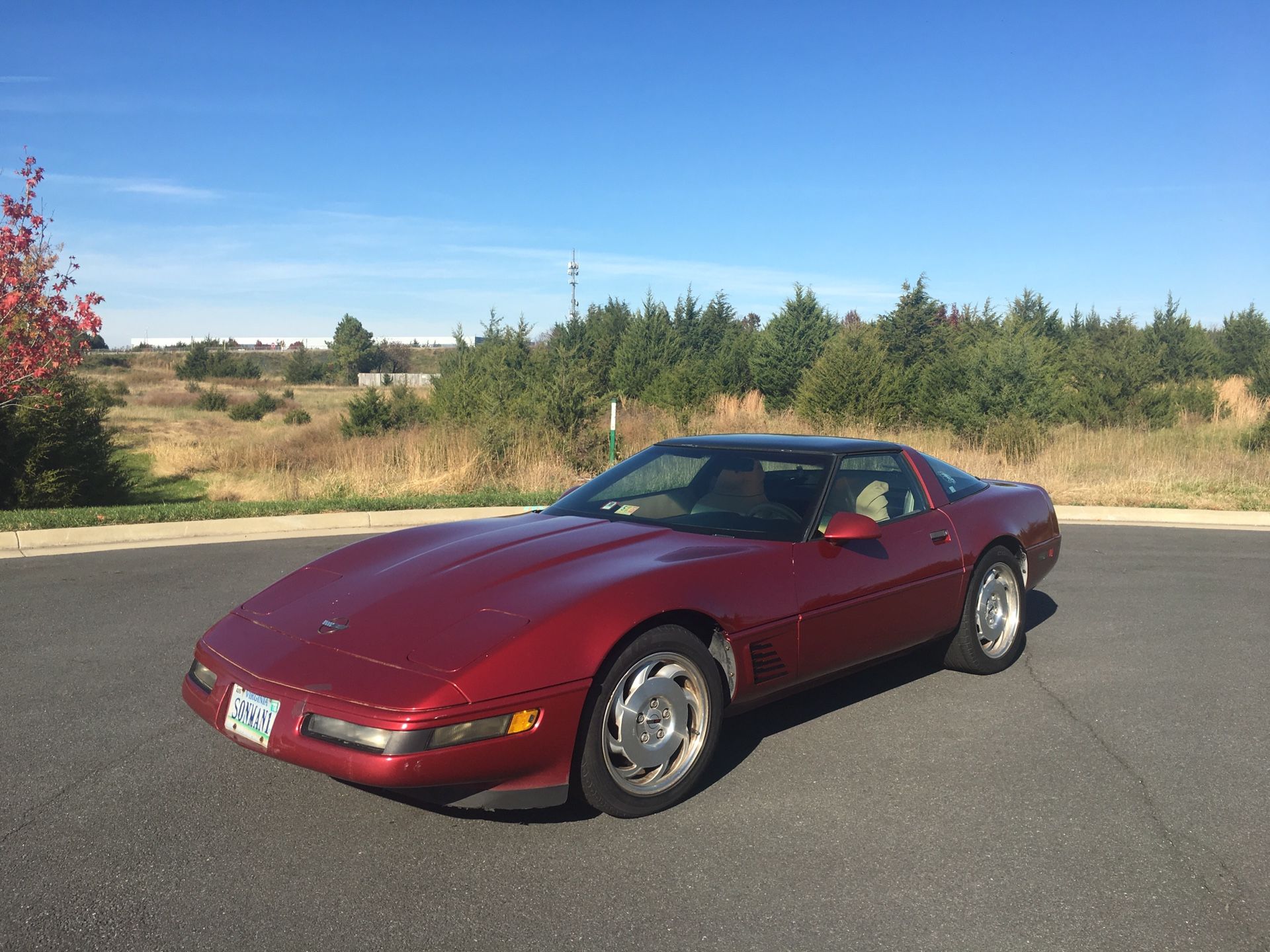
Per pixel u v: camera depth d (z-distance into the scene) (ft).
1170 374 102.89
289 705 9.87
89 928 8.59
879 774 12.43
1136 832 10.84
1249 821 11.15
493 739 9.62
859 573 13.75
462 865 9.87
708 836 10.59
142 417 115.65
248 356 329.72
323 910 8.95
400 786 9.32
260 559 27.07
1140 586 24.73
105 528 30.40
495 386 67.97
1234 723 14.55
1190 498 42.19
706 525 13.88
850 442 15.72
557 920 8.84
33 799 11.36
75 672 16.29
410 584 11.62
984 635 16.79
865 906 9.16
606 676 10.57
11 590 22.71
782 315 92.99
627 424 71.72
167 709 14.52
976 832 10.77
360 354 261.24
